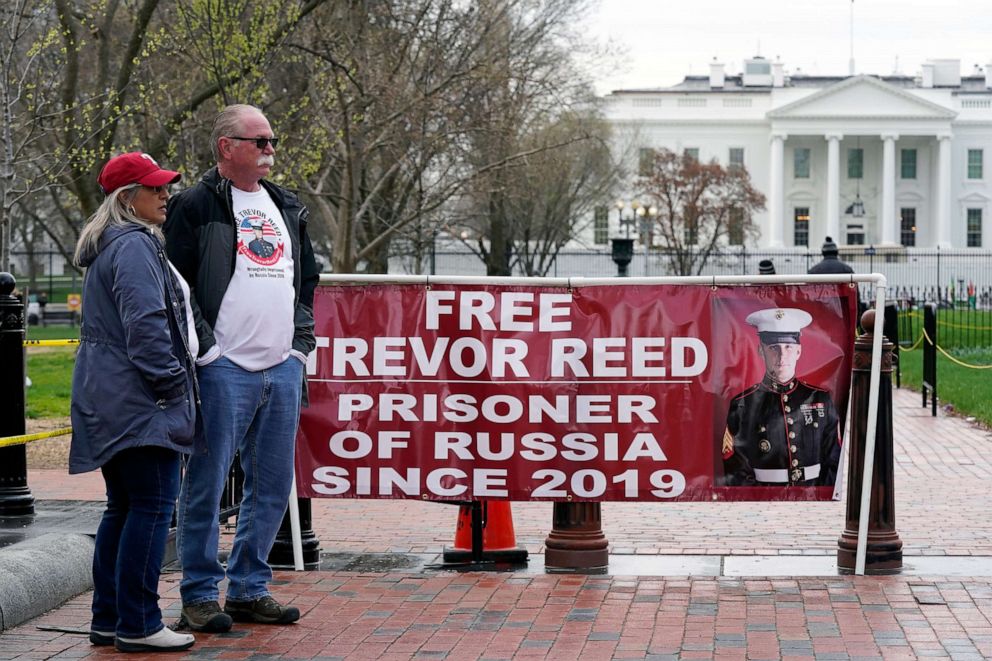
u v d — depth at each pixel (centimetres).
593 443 662
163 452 516
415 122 2195
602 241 7544
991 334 3005
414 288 671
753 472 655
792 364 653
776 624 548
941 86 9662
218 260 546
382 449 674
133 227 515
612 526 841
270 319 554
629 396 659
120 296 503
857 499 660
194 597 556
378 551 753
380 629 552
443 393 670
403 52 2138
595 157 4647
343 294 675
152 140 1880
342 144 2253
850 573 657
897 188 9156
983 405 1605
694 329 655
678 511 904
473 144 2445
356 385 675
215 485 552
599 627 549
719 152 8938
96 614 536
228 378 547
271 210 565
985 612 563
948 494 955
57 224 4447
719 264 6725
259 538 571
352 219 2177
